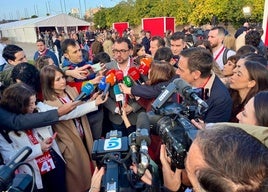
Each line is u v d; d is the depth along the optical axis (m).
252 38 4.83
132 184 1.38
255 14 21.05
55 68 2.80
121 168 1.46
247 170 0.77
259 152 0.80
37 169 2.40
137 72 3.23
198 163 0.85
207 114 2.32
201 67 2.24
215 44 4.48
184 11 28.16
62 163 2.68
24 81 2.75
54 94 2.81
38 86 2.85
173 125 1.52
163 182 1.69
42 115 2.37
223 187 0.78
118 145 1.59
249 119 1.46
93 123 3.22
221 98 2.27
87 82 3.13
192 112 1.68
